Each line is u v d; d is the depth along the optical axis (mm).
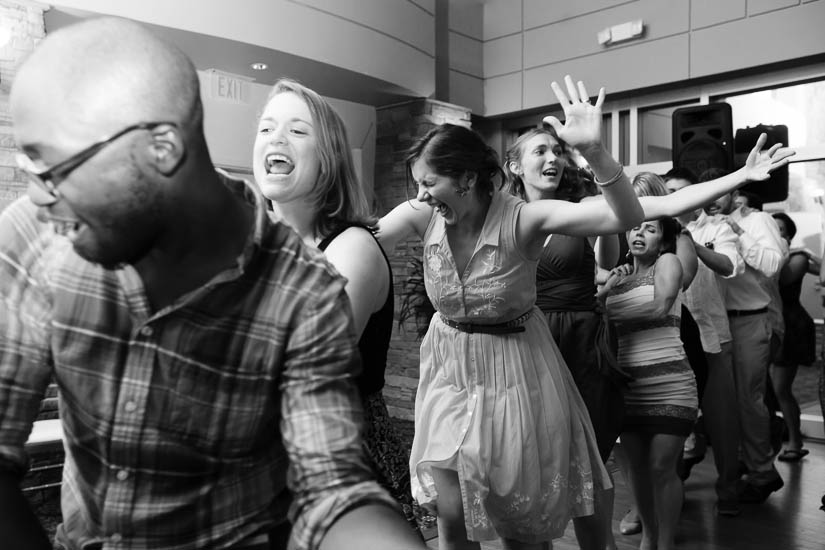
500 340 2170
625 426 2928
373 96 5871
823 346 4047
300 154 1494
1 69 3410
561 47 6359
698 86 5812
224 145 4723
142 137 649
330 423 791
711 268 3721
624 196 1849
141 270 756
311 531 759
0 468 800
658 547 2967
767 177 1961
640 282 2930
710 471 4625
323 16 4805
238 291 774
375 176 6285
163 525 829
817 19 5055
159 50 678
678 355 2887
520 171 2762
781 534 3486
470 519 2088
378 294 1493
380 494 780
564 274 2625
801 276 4949
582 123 1808
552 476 2166
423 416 2268
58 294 778
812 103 5426
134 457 804
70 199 656
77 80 645
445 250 2168
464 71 6684
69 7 3641
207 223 730
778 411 5789
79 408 811
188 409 795
